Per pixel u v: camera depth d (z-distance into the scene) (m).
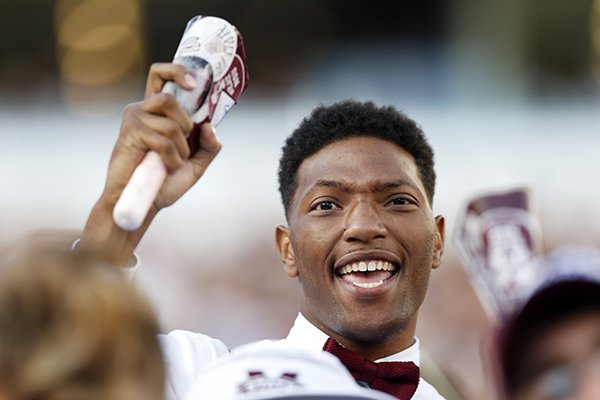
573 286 3.11
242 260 15.19
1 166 16.50
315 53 28.45
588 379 3.11
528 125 17.48
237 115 18.23
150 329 2.98
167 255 15.34
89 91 27.27
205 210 15.80
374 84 26.27
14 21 28.59
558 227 15.91
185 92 5.02
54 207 16.20
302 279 5.79
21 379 2.83
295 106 21.61
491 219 6.76
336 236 5.64
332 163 5.75
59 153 16.67
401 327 5.70
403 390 5.62
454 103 24.05
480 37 27.12
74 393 2.83
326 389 3.92
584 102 20.11
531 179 16.31
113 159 4.98
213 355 5.71
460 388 7.67
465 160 16.44
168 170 4.98
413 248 5.68
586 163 16.44
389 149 5.82
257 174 16.17
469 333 12.94
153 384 2.95
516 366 3.16
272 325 14.48
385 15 29.03
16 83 26.58
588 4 26.70
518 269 6.68
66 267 2.97
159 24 29.19
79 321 2.88
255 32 29.03
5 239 15.88
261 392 3.96
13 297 2.92
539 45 26.88
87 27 28.89
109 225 5.04
